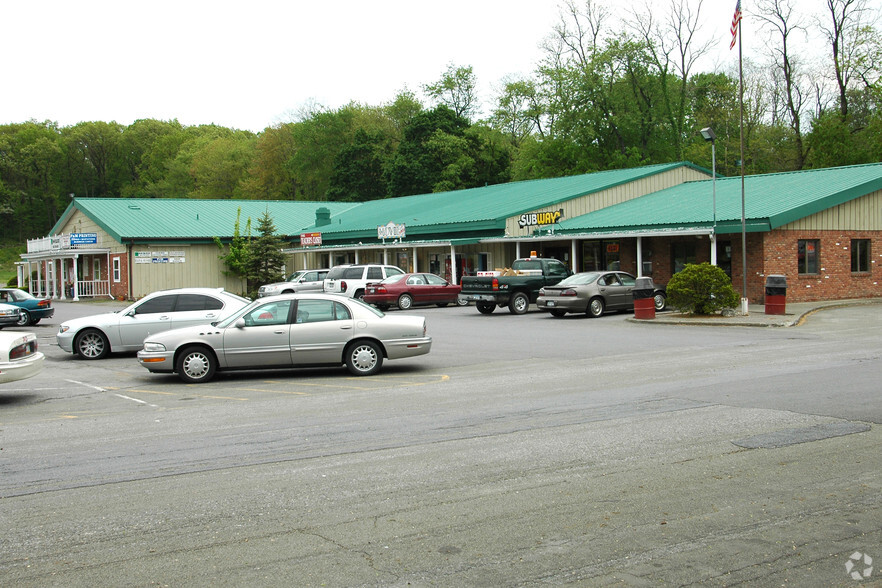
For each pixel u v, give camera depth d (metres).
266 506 6.39
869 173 31.39
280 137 87.12
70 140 108.06
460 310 31.86
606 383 12.35
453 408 10.52
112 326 18.17
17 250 105.56
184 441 8.90
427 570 5.05
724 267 29.84
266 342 14.14
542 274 29.31
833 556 5.19
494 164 75.12
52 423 10.34
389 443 8.50
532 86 74.62
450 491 6.69
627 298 27.06
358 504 6.40
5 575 5.08
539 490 6.66
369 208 55.81
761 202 29.75
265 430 9.39
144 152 109.25
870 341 17.12
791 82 57.28
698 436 8.45
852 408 9.74
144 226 46.78
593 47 62.62
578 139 63.22
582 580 4.87
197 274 47.22
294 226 53.03
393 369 15.07
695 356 15.50
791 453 7.68
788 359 14.48
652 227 30.09
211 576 5.01
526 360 15.89
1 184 101.50
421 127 73.06
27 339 12.66
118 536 5.76
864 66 51.78
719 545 5.39
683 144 61.56
